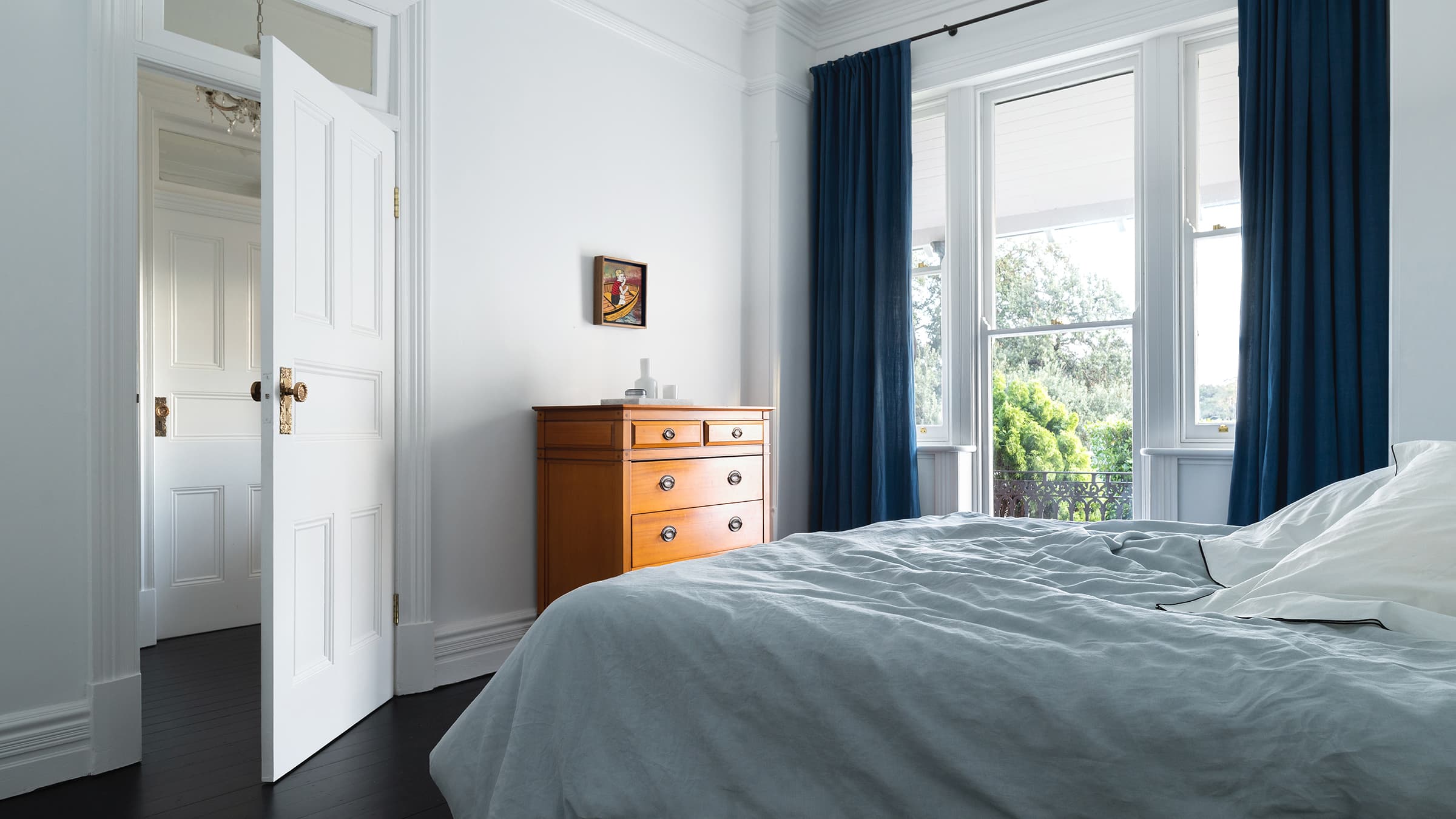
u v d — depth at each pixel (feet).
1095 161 12.07
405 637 9.04
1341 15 9.53
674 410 10.03
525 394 10.37
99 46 7.05
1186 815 2.90
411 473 9.12
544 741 4.42
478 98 9.92
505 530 10.14
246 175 13.20
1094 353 12.01
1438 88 8.27
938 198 13.51
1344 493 5.21
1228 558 5.10
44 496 6.73
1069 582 4.91
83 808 6.30
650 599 4.48
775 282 13.43
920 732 3.43
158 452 11.92
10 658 6.54
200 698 9.13
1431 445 4.88
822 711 3.70
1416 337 8.32
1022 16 12.28
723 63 13.26
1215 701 3.03
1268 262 9.87
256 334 13.14
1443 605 3.68
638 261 11.72
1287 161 9.81
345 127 8.10
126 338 7.18
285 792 6.60
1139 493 11.48
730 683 3.98
